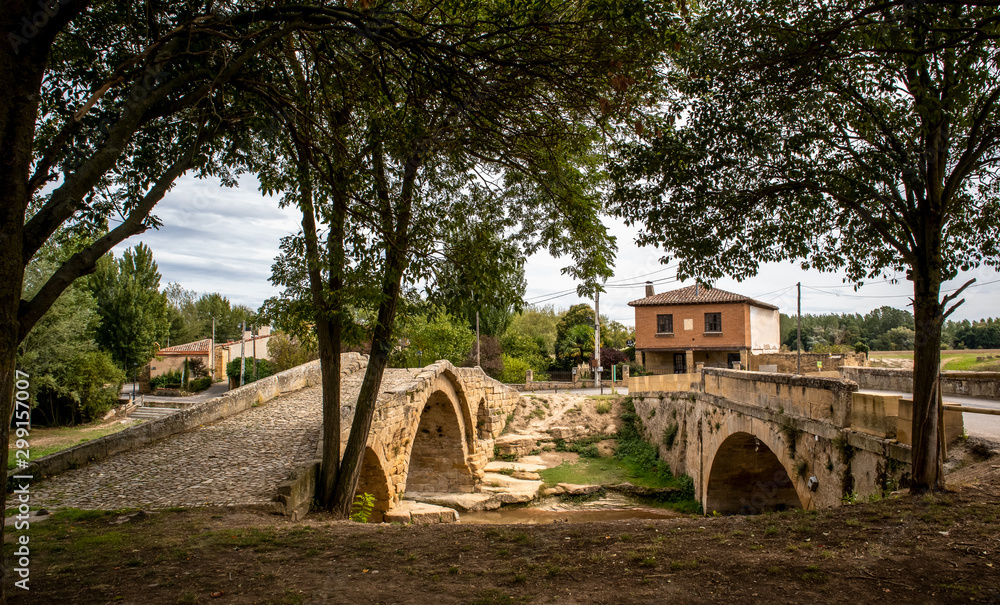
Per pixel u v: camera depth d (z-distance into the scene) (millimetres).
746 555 5398
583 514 21125
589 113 7805
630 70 6887
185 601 4648
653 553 5637
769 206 7930
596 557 5641
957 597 4117
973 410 8281
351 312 9461
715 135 7504
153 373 53906
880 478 8633
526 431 29688
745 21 7008
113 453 12680
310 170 8664
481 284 9148
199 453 12852
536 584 4938
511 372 42625
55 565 5750
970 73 6199
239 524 8039
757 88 7199
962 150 7203
